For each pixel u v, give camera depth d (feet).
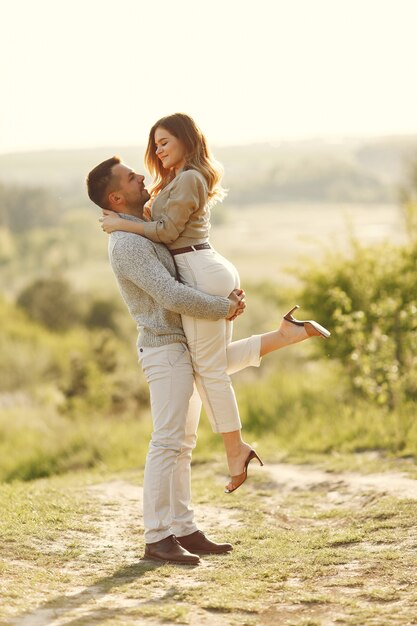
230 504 22.15
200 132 16.40
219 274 16.03
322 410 37.63
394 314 36.68
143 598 13.84
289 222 495.82
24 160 457.27
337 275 40.24
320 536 18.08
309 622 12.54
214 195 16.75
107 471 31.94
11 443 43.75
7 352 84.17
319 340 39.99
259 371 66.44
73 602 13.51
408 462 26.27
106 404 53.98
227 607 13.30
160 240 15.84
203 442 35.40
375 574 15.05
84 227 357.20
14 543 16.87
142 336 16.37
